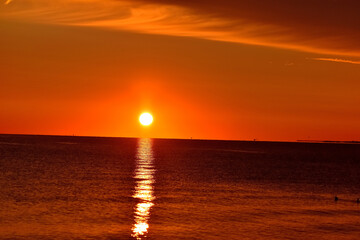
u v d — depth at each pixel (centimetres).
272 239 4250
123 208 5519
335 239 4297
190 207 5703
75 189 7025
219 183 8394
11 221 4669
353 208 5944
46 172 9569
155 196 6544
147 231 4419
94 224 4638
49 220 4759
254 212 5472
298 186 8288
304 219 5134
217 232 4456
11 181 7856
